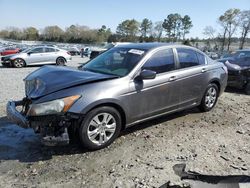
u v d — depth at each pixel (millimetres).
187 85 5840
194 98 6156
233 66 9656
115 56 5531
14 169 3982
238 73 9406
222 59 10914
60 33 102938
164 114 5543
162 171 3957
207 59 6590
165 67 5477
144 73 4863
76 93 4242
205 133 5461
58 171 3941
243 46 59938
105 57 5699
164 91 5355
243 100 8484
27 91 4805
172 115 6453
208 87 6520
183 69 5812
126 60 5258
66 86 4297
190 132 5477
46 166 4070
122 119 4875
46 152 4492
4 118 6055
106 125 4590
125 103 4730
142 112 5074
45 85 4367
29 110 4156
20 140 4941
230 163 4246
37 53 19625
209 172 3945
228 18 63125
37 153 4465
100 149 4605
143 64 5105
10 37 117000
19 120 4281
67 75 4664
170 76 5453
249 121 6332
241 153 4621
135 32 93438
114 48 5973
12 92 8867
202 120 6215
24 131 5348
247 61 10133
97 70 5281
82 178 3777
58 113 4082
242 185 3646
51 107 4066
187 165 4129
